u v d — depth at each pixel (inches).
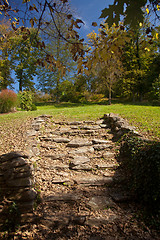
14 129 255.0
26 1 79.7
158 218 100.1
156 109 393.4
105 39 66.8
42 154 192.1
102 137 239.5
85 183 144.8
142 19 62.7
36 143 210.7
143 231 96.1
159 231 94.6
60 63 91.6
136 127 231.1
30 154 170.4
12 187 120.2
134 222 102.9
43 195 130.6
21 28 85.7
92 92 1026.1
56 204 120.8
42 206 119.0
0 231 104.3
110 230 98.6
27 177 124.6
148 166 115.2
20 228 104.9
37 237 97.7
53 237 97.0
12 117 357.4
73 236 96.6
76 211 113.9
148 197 111.4
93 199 125.1
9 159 133.0
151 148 122.3
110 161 178.1
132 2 60.2
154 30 68.3
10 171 125.0
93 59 70.2
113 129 256.7
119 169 162.2
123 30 64.9
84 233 97.9
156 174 107.0
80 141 221.3
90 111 416.8
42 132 252.7
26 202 114.7
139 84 860.6
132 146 151.3
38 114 388.2
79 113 389.4
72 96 1015.0
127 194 127.9
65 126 286.2
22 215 109.3
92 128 269.1
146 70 847.1
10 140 207.3
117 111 386.9
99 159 183.3
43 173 159.6
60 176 156.6
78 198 125.7
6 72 910.4
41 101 1087.0
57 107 765.9
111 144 211.6
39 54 935.7
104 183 144.6
